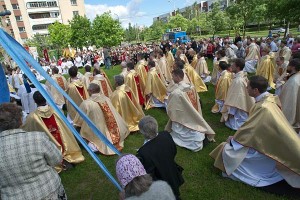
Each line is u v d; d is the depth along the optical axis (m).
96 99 5.97
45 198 2.51
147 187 2.02
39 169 2.47
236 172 4.42
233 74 7.18
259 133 3.85
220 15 41.25
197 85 10.24
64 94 3.34
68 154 5.41
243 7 25.45
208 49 20.00
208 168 4.95
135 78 8.96
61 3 61.56
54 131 5.11
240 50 14.48
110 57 23.64
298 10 18.20
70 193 4.63
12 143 2.38
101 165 3.39
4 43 2.97
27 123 4.91
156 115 8.24
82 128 6.00
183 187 4.46
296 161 3.65
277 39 18.17
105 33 33.19
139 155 2.97
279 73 8.20
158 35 69.81
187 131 5.68
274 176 4.13
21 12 59.47
